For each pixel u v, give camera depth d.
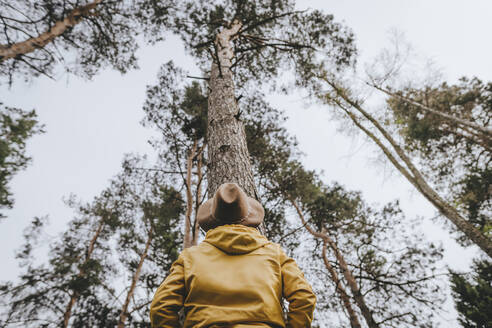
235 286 0.88
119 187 11.91
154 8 6.82
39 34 5.22
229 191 1.26
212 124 3.59
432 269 8.00
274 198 7.54
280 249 1.12
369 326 6.97
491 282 9.44
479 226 9.17
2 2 4.45
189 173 8.22
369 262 8.70
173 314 0.87
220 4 7.71
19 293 8.67
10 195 10.00
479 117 9.84
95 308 8.05
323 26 8.11
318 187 10.56
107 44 6.60
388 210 9.21
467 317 9.61
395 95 10.71
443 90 9.80
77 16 5.71
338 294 8.08
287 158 8.76
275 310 0.85
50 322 8.45
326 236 8.97
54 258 10.82
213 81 4.90
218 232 1.07
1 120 10.72
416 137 10.48
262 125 8.23
